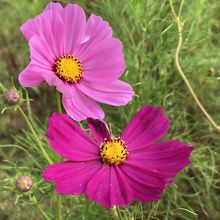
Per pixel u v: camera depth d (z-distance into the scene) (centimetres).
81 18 21
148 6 34
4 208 30
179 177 33
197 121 35
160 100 34
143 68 35
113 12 35
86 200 28
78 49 22
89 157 20
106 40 21
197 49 37
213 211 32
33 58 20
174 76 36
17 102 21
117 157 20
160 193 18
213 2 39
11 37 41
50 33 21
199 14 36
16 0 41
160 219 32
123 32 35
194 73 35
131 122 21
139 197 18
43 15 20
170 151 20
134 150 21
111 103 21
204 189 34
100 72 21
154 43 35
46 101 39
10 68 40
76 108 21
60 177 19
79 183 19
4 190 26
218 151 34
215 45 38
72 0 38
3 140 37
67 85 21
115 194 18
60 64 21
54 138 19
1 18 41
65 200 29
